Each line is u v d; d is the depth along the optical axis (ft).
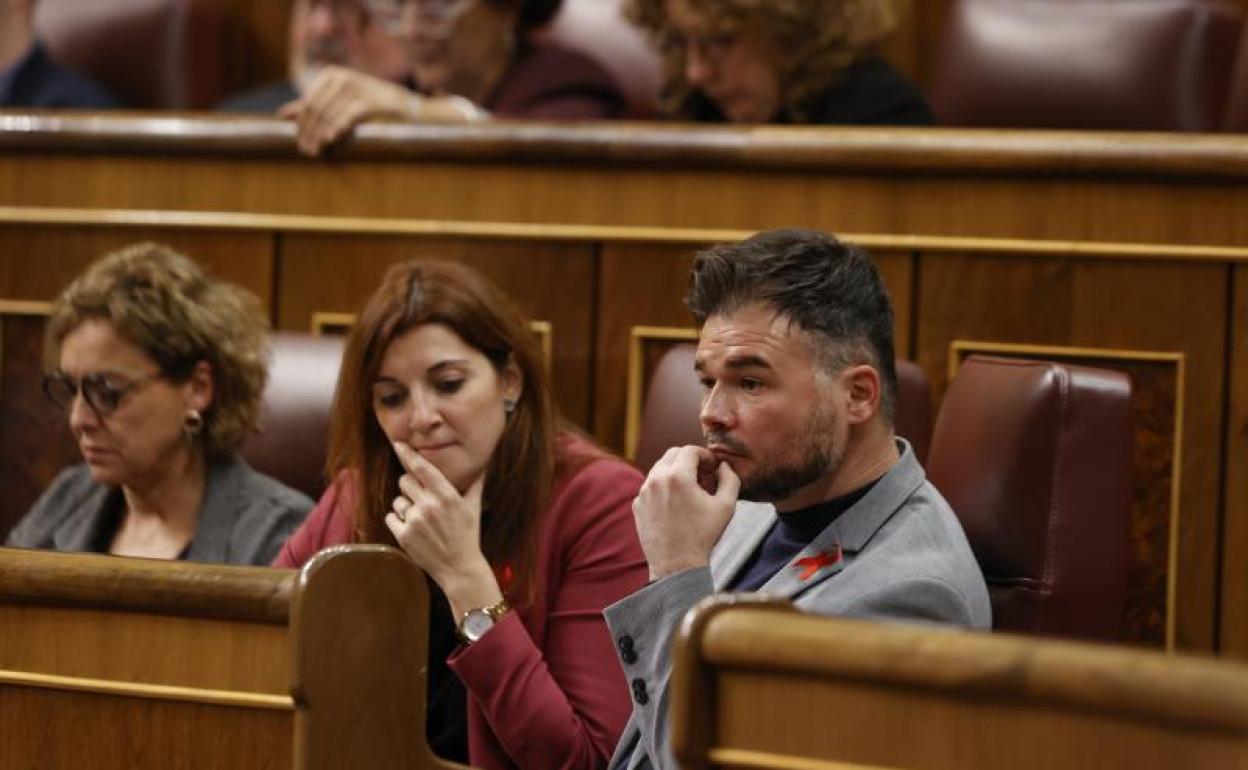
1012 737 8.90
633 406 19.04
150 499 17.28
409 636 11.82
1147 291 17.56
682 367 16.92
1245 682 8.22
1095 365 17.72
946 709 9.07
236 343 17.26
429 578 14.94
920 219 18.25
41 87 25.99
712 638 9.57
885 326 12.89
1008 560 14.10
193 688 11.94
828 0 20.94
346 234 20.08
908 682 9.04
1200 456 17.39
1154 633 17.46
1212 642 17.30
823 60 21.04
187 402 17.11
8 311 20.95
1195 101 22.16
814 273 12.62
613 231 19.10
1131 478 14.33
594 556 14.87
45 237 20.98
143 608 11.96
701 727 9.59
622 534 14.97
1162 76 22.18
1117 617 14.28
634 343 19.06
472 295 15.03
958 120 23.03
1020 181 17.94
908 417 16.05
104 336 16.92
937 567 12.36
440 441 14.74
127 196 20.80
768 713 9.52
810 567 12.64
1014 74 22.71
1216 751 8.38
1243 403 17.28
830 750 9.36
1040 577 14.05
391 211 19.97
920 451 15.99
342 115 20.02
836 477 12.83
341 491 15.62
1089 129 22.38
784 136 18.54
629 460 19.01
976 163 17.94
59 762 12.25
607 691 14.40
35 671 12.30
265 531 17.06
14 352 20.98
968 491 14.29
